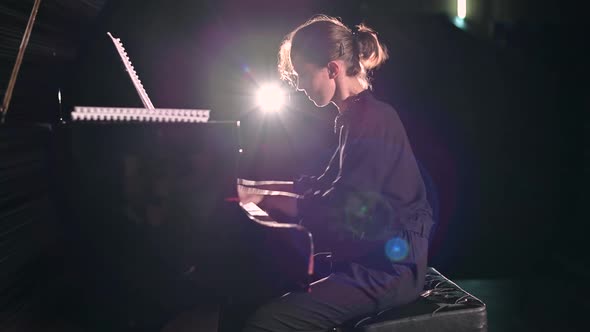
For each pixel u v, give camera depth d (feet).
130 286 4.57
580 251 13.16
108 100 5.57
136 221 4.48
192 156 4.53
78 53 5.78
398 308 5.56
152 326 4.59
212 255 4.66
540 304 10.16
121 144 4.40
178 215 4.54
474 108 19.04
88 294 4.58
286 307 5.15
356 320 5.39
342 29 5.69
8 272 4.80
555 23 18.56
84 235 4.48
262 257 7.10
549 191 15.88
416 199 5.66
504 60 19.15
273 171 16.35
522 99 17.81
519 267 12.35
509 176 16.72
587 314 9.65
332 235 5.39
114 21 14.33
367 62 5.78
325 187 5.54
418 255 5.49
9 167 4.87
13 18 4.84
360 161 5.30
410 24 22.47
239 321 5.20
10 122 4.78
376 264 5.39
